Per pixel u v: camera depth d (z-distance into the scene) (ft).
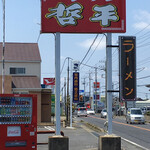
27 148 41.14
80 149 51.16
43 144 56.80
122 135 79.77
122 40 46.83
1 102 40.78
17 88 125.08
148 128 104.01
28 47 163.94
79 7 46.98
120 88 46.55
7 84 119.14
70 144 57.41
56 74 45.96
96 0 47.34
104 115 192.54
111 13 47.37
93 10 47.24
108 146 44.21
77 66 102.01
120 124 127.13
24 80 134.92
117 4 47.55
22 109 41.34
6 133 40.68
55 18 46.60
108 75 46.52
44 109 133.59
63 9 46.73
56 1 46.70
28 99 41.63
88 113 263.90
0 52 155.63
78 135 74.64
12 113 41.04
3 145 40.50
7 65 150.71
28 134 41.24
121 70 46.75
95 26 47.14
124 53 46.78
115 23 47.39
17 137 40.91
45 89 128.57
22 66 151.74
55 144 43.60
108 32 47.24
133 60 46.88
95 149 50.34
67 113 119.96
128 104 202.49
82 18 47.01
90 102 383.65
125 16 47.55
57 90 45.75
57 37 46.62
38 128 100.17
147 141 66.08
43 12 46.47
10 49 160.04
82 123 132.57
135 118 129.18
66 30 46.68
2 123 40.65
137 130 95.61
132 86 46.68
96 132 85.51
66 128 96.89
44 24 46.39
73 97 107.86
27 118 41.42
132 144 61.05
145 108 254.06
